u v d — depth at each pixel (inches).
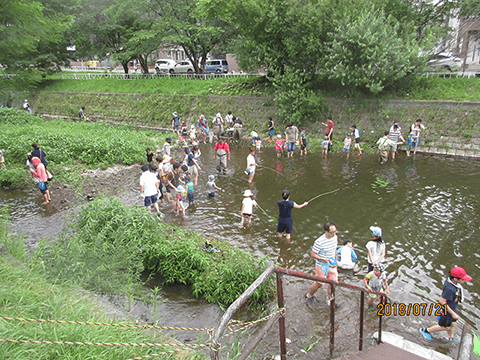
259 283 110.0
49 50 1336.1
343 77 683.4
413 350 198.2
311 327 227.3
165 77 1159.6
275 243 345.4
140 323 188.4
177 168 410.3
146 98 1087.0
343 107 753.6
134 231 326.0
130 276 262.2
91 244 298.4
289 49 762.2
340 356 199.0
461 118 630.5
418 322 234.5
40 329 133.2
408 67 668.1
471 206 419.2
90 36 1353.3
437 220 386.6
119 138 703.1
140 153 672.4
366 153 669.9
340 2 711.1
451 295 205.8
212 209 431.5
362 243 342.6
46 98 1317.7
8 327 128.6
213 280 272.7
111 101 1162.6
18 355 116.3
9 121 944.3
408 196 454.6
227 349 176.4
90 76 1364.4
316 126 773.9
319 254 249.1
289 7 735.1
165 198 475.2
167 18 1087.6
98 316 163.2
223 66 1328.7
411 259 312.5
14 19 578.9
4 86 724.0
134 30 1231.5
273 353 203.0
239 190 496.4
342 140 729.6
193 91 1027.3
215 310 255.1
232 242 347.3
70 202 458.0
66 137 671.8
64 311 158.1
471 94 653.9
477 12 732.0
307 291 268.5
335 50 690.2
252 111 887.7
